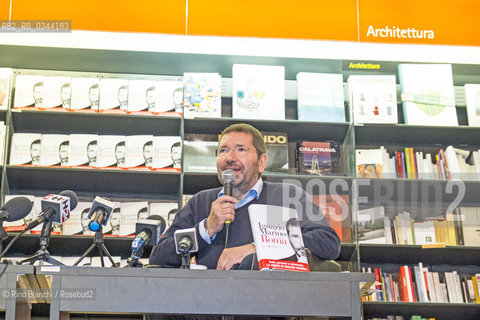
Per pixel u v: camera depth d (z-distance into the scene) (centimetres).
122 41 439
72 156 413
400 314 428
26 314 170
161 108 430
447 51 463
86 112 421
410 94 448
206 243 231
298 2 460
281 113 442
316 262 226
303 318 183
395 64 462
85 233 401
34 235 391
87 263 399
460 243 419
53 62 449
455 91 489
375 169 430
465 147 474
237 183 267
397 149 475
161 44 442
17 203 209
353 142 436
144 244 206
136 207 411
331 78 454
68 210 219
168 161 417
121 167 414
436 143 476
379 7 464
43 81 426
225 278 155
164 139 421
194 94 436
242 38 450
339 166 438
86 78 430
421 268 419
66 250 414
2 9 433
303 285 157
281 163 428
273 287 156
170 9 447
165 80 464
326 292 157
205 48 445
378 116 440
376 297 411
